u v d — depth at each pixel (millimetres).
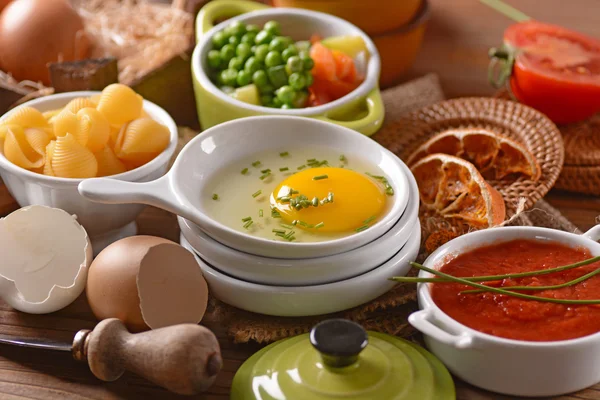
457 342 455
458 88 652
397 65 646
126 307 473
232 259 480
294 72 577
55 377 479
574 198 573
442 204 544
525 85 602
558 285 473
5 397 471
